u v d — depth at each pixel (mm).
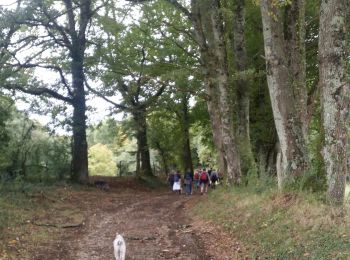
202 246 12109
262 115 29047
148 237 13383
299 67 14375
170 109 38781
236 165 19531
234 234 12539
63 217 16625
